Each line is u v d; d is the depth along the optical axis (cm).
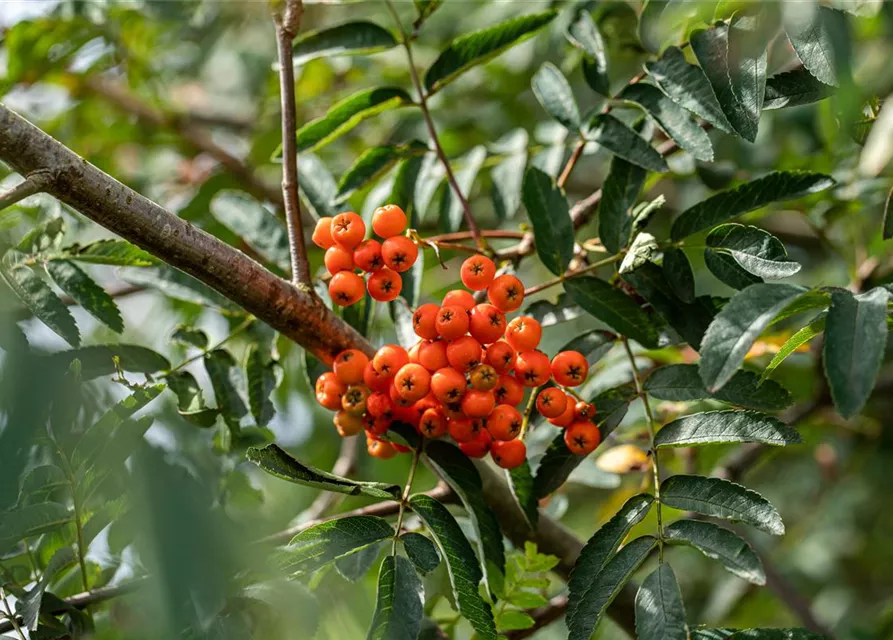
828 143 89
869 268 90
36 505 74
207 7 97
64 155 72
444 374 74
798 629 73
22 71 92
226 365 82
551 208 79
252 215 85
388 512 82
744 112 75
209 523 64
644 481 89
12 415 65
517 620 79
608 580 74
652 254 77
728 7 76
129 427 67
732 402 77
